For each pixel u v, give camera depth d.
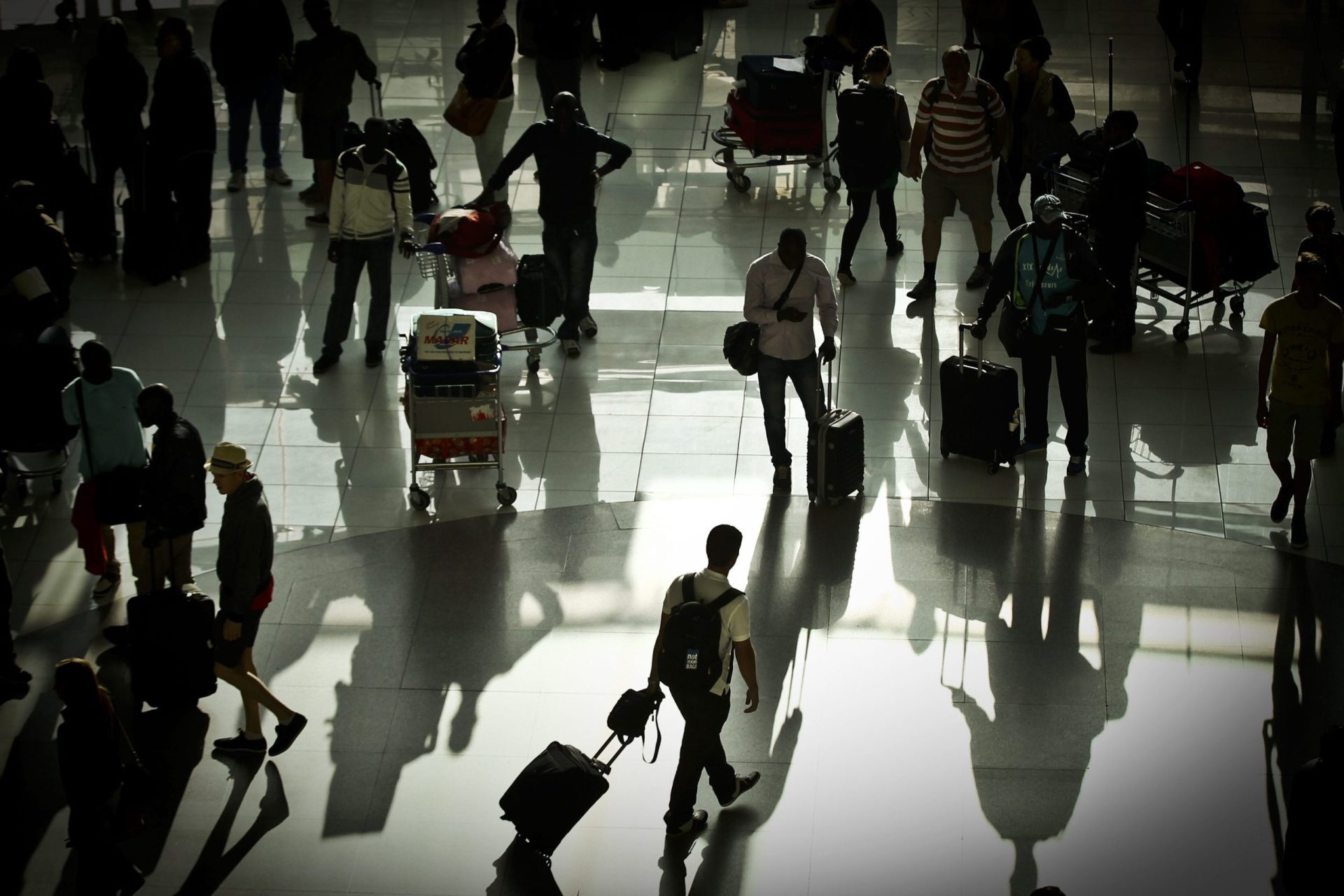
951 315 18.05
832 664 13.11
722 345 17.69
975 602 13.84
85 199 18.89
